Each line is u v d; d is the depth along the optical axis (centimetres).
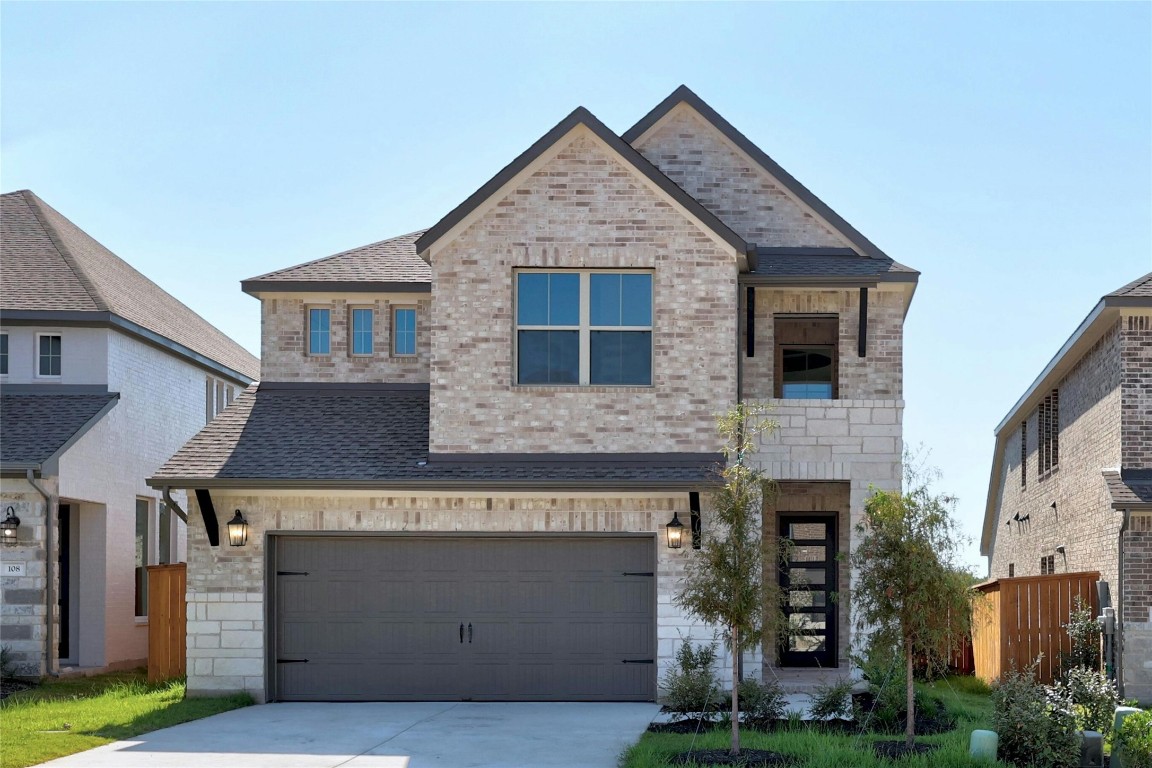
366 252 2238
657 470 1747
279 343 2089
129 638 2303
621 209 1798
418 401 2028
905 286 1966
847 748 1264
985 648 2094
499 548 1786
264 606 1766
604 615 1772
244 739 1398
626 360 1797
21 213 2530
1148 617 1878
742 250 1783
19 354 2216
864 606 1362
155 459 2447
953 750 1226
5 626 1967
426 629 1781
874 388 1972
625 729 1470
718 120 2138
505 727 1490
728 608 1280
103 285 2359
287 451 1828
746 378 1973
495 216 1806
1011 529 3250
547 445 1780
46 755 1265
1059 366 2356
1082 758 1234
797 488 2120
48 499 1984
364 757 1275
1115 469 1973
